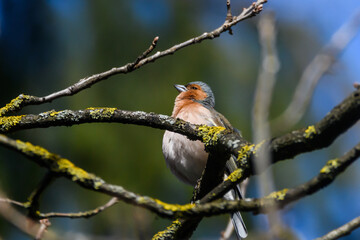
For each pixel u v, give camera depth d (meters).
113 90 12.05
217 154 5.51
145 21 13.00
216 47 13.08
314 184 3.85
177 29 13.05
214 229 11.38
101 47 12.53
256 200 4.02
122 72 5.95
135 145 11.52
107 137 11.45
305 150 4.15
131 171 11.33
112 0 13.00
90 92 11.94
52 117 5.64
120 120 5.68
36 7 12.56
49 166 4.30
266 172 4.13
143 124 5.70
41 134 11.27
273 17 5.48
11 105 5.87
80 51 12.42
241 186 7.80
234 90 12.70
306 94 5.42
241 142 5.19
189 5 13.51
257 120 4.35
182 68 12.56
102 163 11.25
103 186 4.15
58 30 12.44
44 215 4.84
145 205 4.10
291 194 3.92
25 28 12.38
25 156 4.33
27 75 11.92
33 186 10.77
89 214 5.39
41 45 12.23
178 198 11.37
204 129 5.61
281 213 3.99
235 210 4.02
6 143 4.33
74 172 4.26
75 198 10.84
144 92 12.12
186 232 6.12
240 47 13.29
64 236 5.18
